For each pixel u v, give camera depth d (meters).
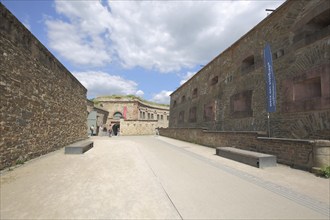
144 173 5.48
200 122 18.22
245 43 12.20
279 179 4.96
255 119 10.69
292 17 8.71
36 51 7.66
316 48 7.40
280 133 8.78
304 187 4.36
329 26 7.00
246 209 3.23
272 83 8.84
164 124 46.03
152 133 32.31
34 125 7.53
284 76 8.81
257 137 8.00
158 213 3.06
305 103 7.64
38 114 7.89
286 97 8.58
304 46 7.91
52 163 6.65
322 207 3.34
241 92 12.15
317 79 7.54
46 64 8.69
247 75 11.77
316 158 5.50
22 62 6.61
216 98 15.41
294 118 8.09
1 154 5.48
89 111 26.80
